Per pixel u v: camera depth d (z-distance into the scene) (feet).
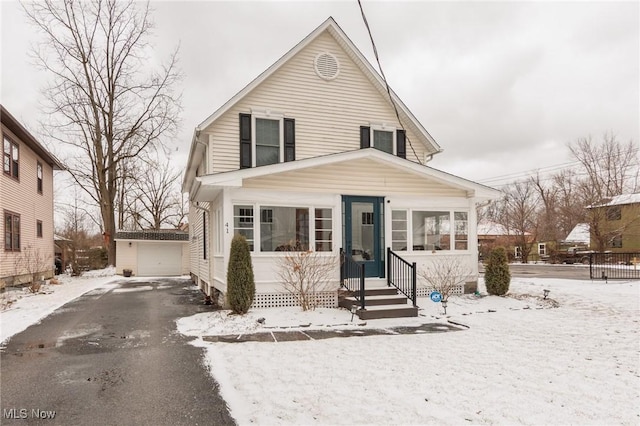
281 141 39.99
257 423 11.93
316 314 29.17
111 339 22.95
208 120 36.99
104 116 82.69
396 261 35.27
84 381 15.93
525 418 11.98
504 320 28.02
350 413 12.42
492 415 12.20
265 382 15.39
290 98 40.78
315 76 41.93
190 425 12.02
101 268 90.74
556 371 16.42
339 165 34.17
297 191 32.78
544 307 33.19
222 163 37.91
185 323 27.25
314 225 33.22
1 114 44.91
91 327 26.40
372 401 13.34
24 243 55.93
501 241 132.26
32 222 59.62
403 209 36.29
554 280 54.70
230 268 29.30
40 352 20.29
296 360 18.30
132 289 51.29
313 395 13.96
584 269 84.02
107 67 82.43
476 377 15.71
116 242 80.64
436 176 36.47
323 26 41.50
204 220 47.01
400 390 14.34
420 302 33.99
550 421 11.78
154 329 25.57
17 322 28.37
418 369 16.79
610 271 72.43
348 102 43.09
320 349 20.27
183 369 17.31
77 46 79.25
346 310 30.73
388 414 12.32
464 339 22.43
